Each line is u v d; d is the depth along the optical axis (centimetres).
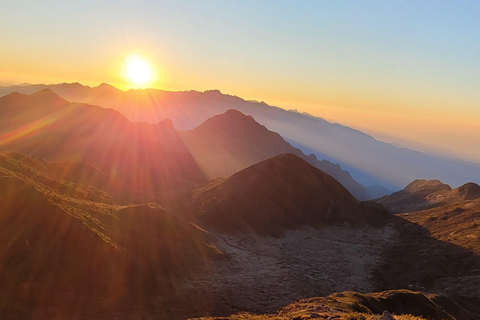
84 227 3166
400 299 3180
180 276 3762
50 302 2533
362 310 2605
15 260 2614
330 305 2531
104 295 2845
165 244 4184
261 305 3544
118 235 3744
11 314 2314
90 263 2956
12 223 2811
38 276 2628
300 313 2280
